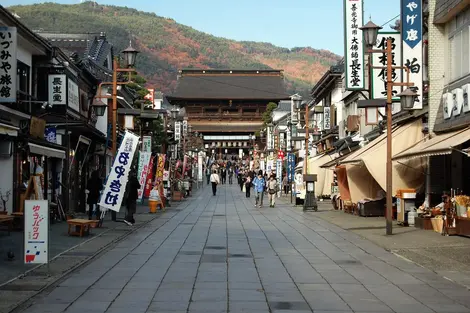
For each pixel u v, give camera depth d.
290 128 54.09
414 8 25.41
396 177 26.23
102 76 39.16
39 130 24.55
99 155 38.59
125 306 9.98
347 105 49.53
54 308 9.82
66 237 20.14
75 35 43.69
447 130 23.86
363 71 28.05
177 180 51.16
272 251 17.33
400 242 19.08
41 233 12.70
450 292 11.23
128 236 21.38
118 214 31.45
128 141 23.70
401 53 25.67
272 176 40.59
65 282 12.16
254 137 112.19
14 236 19.69
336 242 19.66
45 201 12.66
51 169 28.23
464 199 20.62
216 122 125.12
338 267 14.32
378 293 11.15
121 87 42.66
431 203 25.45
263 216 31.81
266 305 10.09
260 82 127.94
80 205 31.98
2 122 21.16
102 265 14.50
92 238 20.09
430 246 17.92
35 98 25.47
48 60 26.42
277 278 12.75
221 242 19.59
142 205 40.34
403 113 28.78
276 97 124.56
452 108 23.39
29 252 12.66
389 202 21.36
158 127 50.81
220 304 10.16
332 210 36.56
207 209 37.84
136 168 36.16
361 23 28.08
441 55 25.36
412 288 11.64
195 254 16.59
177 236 21.44
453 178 24.36
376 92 26.78
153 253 16.78
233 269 13.95
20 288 11.31
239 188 76.25
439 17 24.69
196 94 125.31
